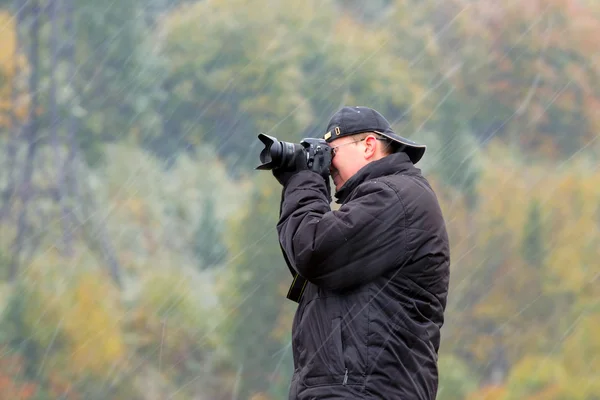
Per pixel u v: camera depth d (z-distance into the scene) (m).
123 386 62.03
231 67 82.94
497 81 76.12
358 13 82.69
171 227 81.69
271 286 64.44
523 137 75.44
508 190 74.25
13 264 73.00
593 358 67.06
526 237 73.31
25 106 82.62
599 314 69.50
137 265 78.12
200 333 64.62
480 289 71.25
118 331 65.69
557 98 75.06
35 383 60.22
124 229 81.56
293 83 78.31
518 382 65.44
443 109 76.12
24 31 83.50
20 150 81.50
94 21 87.62
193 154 83.88
